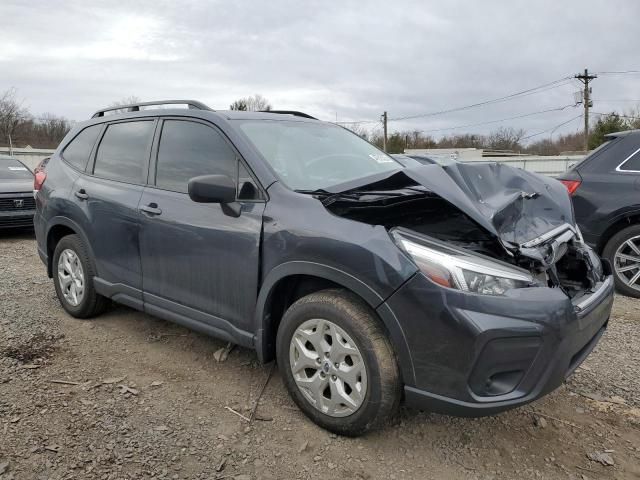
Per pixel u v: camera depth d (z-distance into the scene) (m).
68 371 3.37
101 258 3.90
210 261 3.07
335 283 2.71
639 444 2.71
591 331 2.69
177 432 2.71
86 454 2.49
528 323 2.28
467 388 2.29
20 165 9.95
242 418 2.85
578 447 2.68
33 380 3.22
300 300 2.74
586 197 5.35
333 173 3.34
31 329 4.05
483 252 2.52
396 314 2.37
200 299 3.19
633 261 5.23
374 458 2.54
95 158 4.13
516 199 2.96
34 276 5.76
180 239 3.23
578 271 3.11
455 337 2.26
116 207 3.69
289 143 3.38
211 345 3.83
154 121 3.71
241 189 2.99
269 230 2.79
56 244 4.56
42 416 2.80
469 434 2.76
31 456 2.46
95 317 4.36
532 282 2.42
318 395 2.70
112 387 3.17
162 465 2.44
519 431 2.81
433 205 2.71
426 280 2.32
